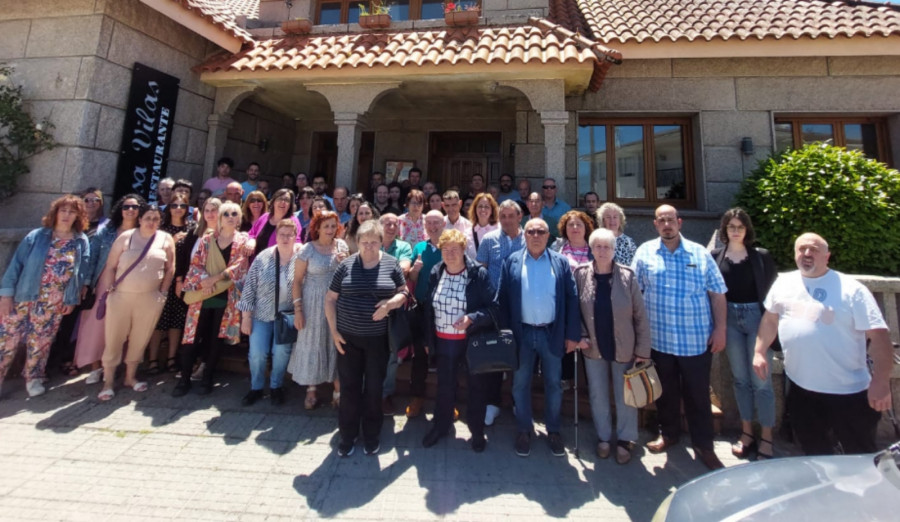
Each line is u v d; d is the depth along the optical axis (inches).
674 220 133.7
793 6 264.8
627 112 271.0
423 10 331.3
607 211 166.6
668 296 130.6
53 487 107.9
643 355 124.3
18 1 224.2
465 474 120.5
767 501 68.9
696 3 285.1
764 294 130.3
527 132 270.4
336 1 345.7
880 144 257.8
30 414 144.6
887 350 98.9
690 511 71.7
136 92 228.1
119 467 117.8
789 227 190.4
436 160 338.6
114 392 161.9
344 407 127.3
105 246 177.3
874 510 63.9
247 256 165.3
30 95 214.5
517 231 156.3
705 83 264.1
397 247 157.6
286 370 161.8
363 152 346.9
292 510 103.3
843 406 102.9
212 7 274.5
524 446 130.7
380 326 128.3
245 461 123.1
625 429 129.4
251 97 300.4
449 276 135.1
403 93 270.2
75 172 203.2
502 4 291.7
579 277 137.3
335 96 251.0
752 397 133.0
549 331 133.1
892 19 229.3
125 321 159.9
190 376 165.8
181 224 192.4
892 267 178.2
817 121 262.2
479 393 130.9
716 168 259.0
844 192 183.9
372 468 121.8
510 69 221.8
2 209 211.5
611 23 262.7
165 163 243.4
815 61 255.0
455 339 133.3
